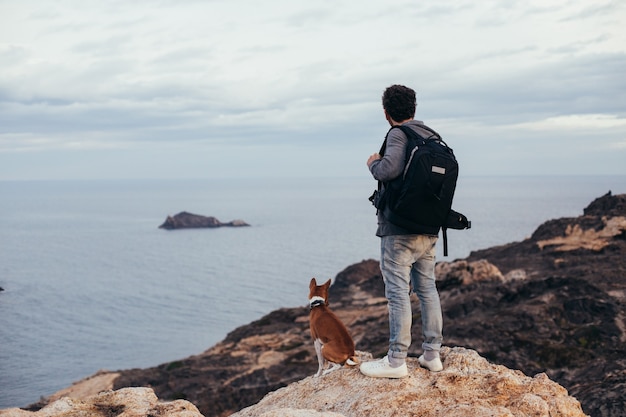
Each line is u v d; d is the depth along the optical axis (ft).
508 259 185.98
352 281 322.96
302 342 187.83
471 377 21.43
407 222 19.51
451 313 136.05
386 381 21.45
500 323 116.37
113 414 19.93
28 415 19.35
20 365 510.17
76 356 540.93
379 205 20.17
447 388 20.76
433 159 18.66
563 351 101.76
